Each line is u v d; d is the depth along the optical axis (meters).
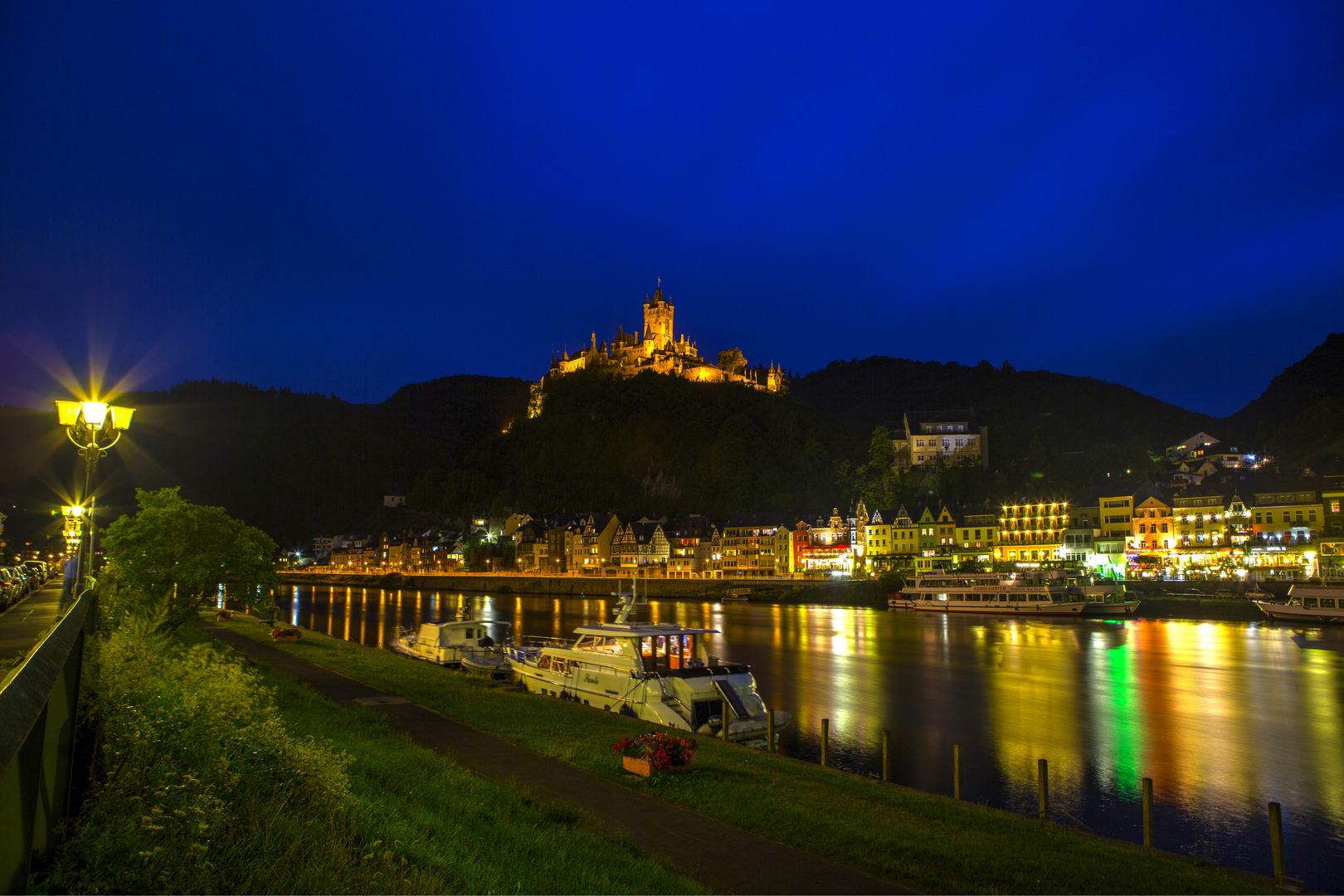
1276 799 30.69
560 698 37.12
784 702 49.16
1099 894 14.04
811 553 179.75
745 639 85.31
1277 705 47.94
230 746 12.83
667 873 13.08
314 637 60.56
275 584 42.69
